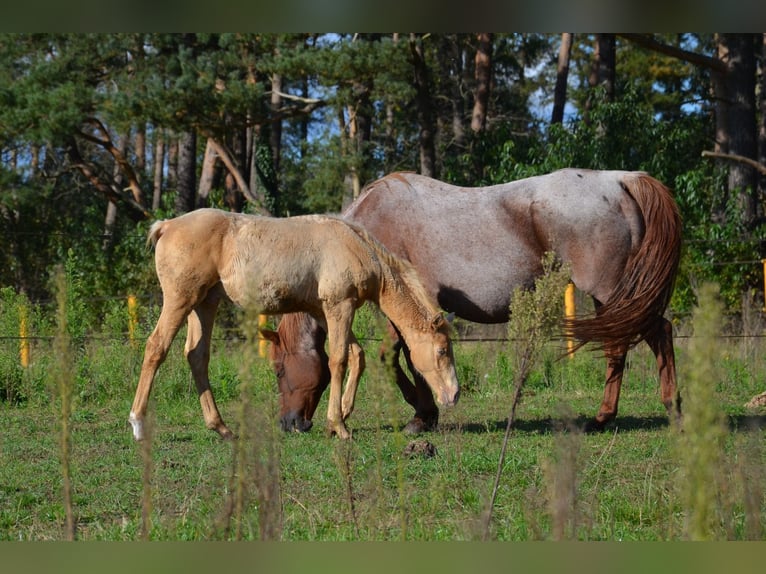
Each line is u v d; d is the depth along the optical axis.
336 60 22.52
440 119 40.22
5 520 5.62
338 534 5.00
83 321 13.23
